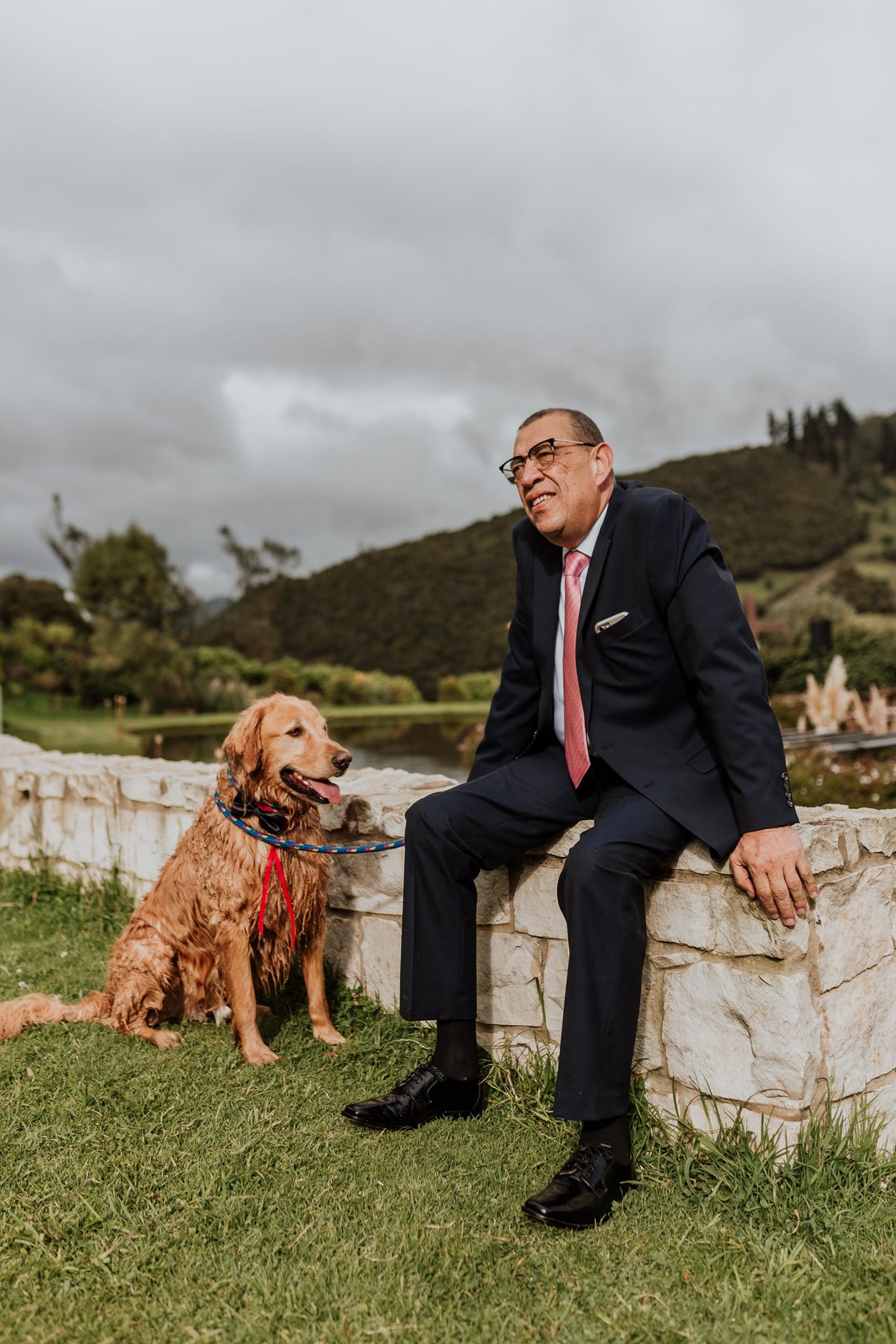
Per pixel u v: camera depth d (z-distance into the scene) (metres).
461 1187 2.12
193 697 28.75
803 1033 2.13
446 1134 2.41
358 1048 2.94
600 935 2.14
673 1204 2.08
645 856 2.24
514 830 2.55
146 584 38.94
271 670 35.66
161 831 4.39
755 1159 2.14
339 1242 1.91
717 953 2.28
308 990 3.07
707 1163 2.21
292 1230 1.94
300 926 2.97
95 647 32.91
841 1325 1.64
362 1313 1.68
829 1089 2.22
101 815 4.85
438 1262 1.84
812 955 2.19
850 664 14.21
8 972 3.86
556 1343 1.61
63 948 4.21
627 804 2.33
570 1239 1.93
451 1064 2.50
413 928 2.50
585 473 2.51
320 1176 2.17
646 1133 2.35
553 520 2.51
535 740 2.77
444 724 21.75
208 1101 2.57
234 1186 2.12
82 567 38.75
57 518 39.00
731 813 2.28
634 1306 1.70
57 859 5.23
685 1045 2.35
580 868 2.17
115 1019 3.13
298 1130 2.40
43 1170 2.17
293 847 2.90
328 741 2.88
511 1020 2.82
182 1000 3.27
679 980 2.36
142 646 31.83
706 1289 1.76
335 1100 2.60
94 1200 2.04
